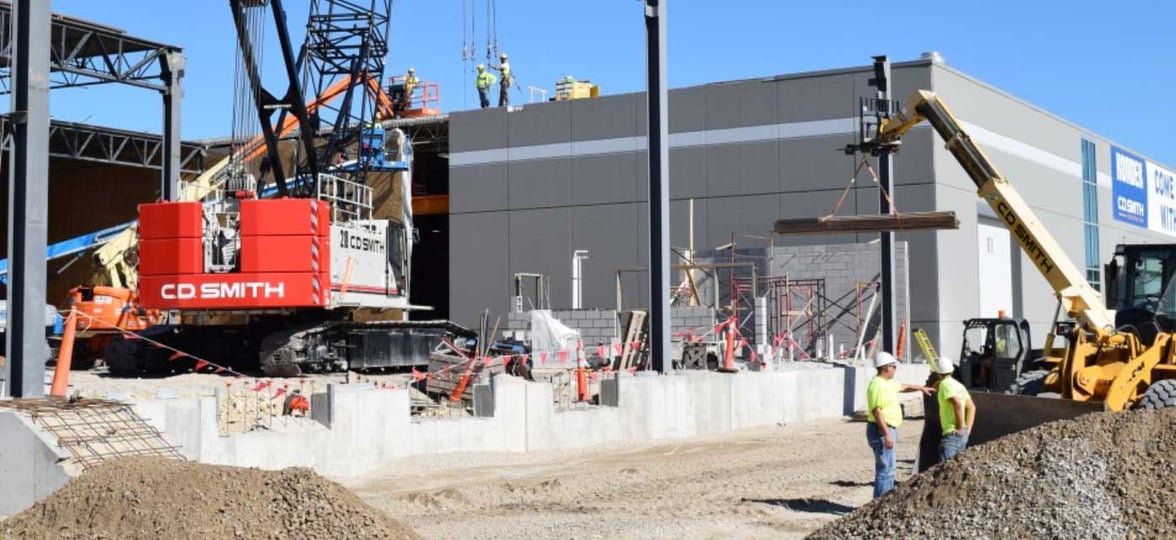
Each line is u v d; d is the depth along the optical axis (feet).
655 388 66.85
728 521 39.42
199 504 29.48
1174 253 60.59
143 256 79.71
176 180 99.09
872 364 93.50
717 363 93.09
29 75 45.98
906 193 123.95
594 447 62.03
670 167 134.62
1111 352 51.75
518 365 78.18
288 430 49.21
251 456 46.91
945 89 125.80
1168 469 25.79
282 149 137.69
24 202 45.83
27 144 45.85
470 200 143.84
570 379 73.61
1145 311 60.18
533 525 38.86
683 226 133.49
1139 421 27.73
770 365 83.05
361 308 88.43
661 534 37.22
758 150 130.52
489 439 57.77
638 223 135.13
